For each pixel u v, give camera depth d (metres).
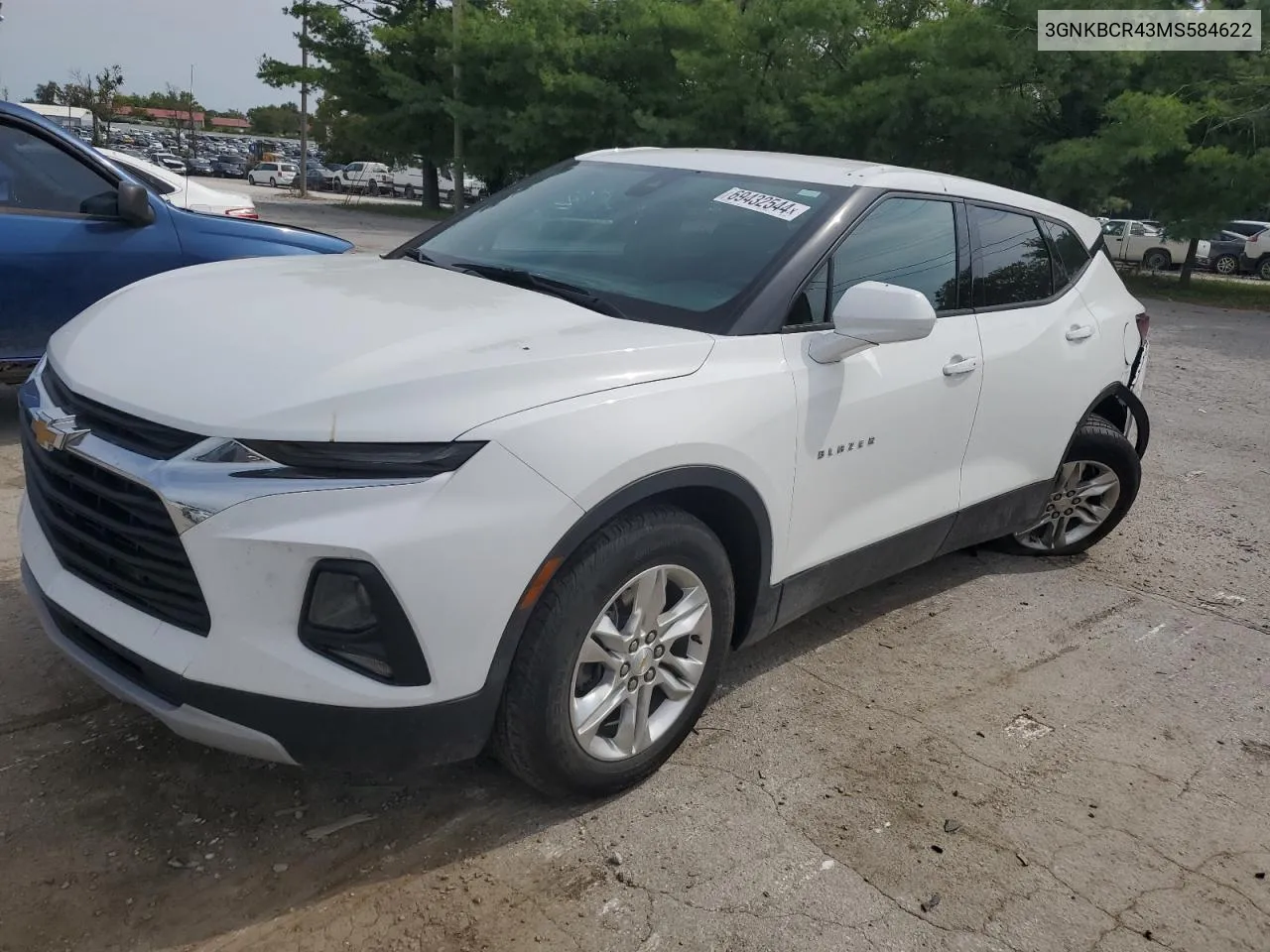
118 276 5.61
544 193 4.08
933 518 3.89
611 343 2.77
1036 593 4.69
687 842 2.76
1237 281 29.12
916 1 27.84
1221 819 3.09
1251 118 21.11
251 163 68.69
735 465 2.88
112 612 2.48
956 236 3.97
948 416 3.79
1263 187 20.88
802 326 3.23
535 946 2.37
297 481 2.25
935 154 25.11
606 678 2.75
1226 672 4.04
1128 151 20.36
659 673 2.90
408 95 36.31
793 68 27.31
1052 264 4.58
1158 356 12.30
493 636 2.41
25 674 3.29
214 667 2.28
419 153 39.22
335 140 65.12
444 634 2.33
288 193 50.47
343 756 2.37
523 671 2.52
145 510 2.34
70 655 2.60
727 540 3.14
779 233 3.38
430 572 2.28
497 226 3.93
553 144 32.09
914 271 3.73
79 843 2.58
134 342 2.68
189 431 2.31
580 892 2.55
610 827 2.79
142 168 8.77
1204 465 7.18
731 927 2.47
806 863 2.72
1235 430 8.36
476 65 33.56
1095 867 2.81
